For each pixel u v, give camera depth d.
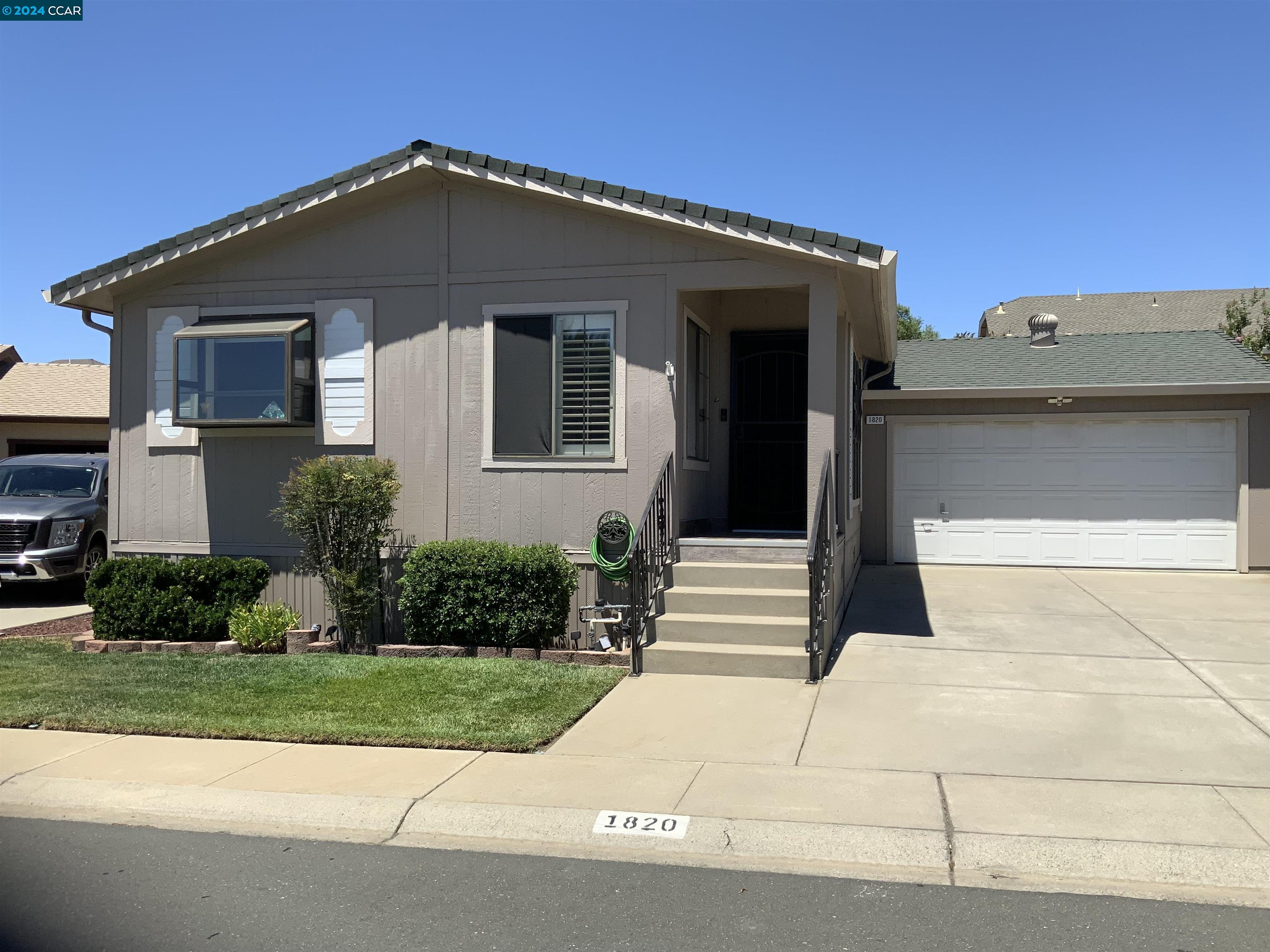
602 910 4.24
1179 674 7.92
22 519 13.21
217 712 7.16
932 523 14.80
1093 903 4.27
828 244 8.55
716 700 7.37
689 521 10.27
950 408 14.71
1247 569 13.70
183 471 10.45
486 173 9.30
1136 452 14.15
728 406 11.70
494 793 5.54
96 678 8.24
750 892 4.42
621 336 9.44
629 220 9.39
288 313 10.20
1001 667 8.21
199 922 4.13
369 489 9.23
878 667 8.27
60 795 5.68
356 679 8.06
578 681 7.92
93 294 10.53
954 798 5.36
